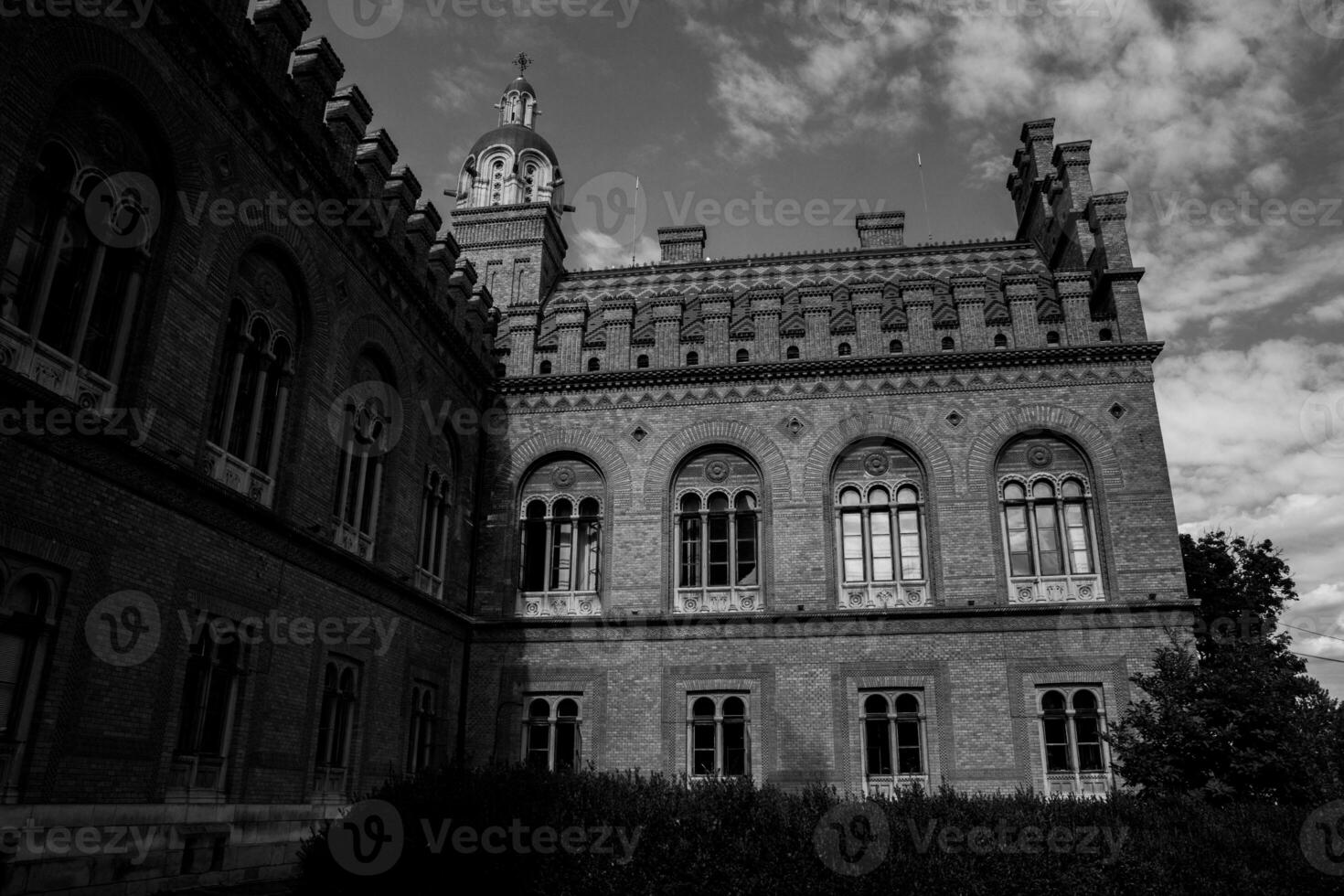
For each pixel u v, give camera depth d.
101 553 13.24
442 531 25.44
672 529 26.53
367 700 20.30
